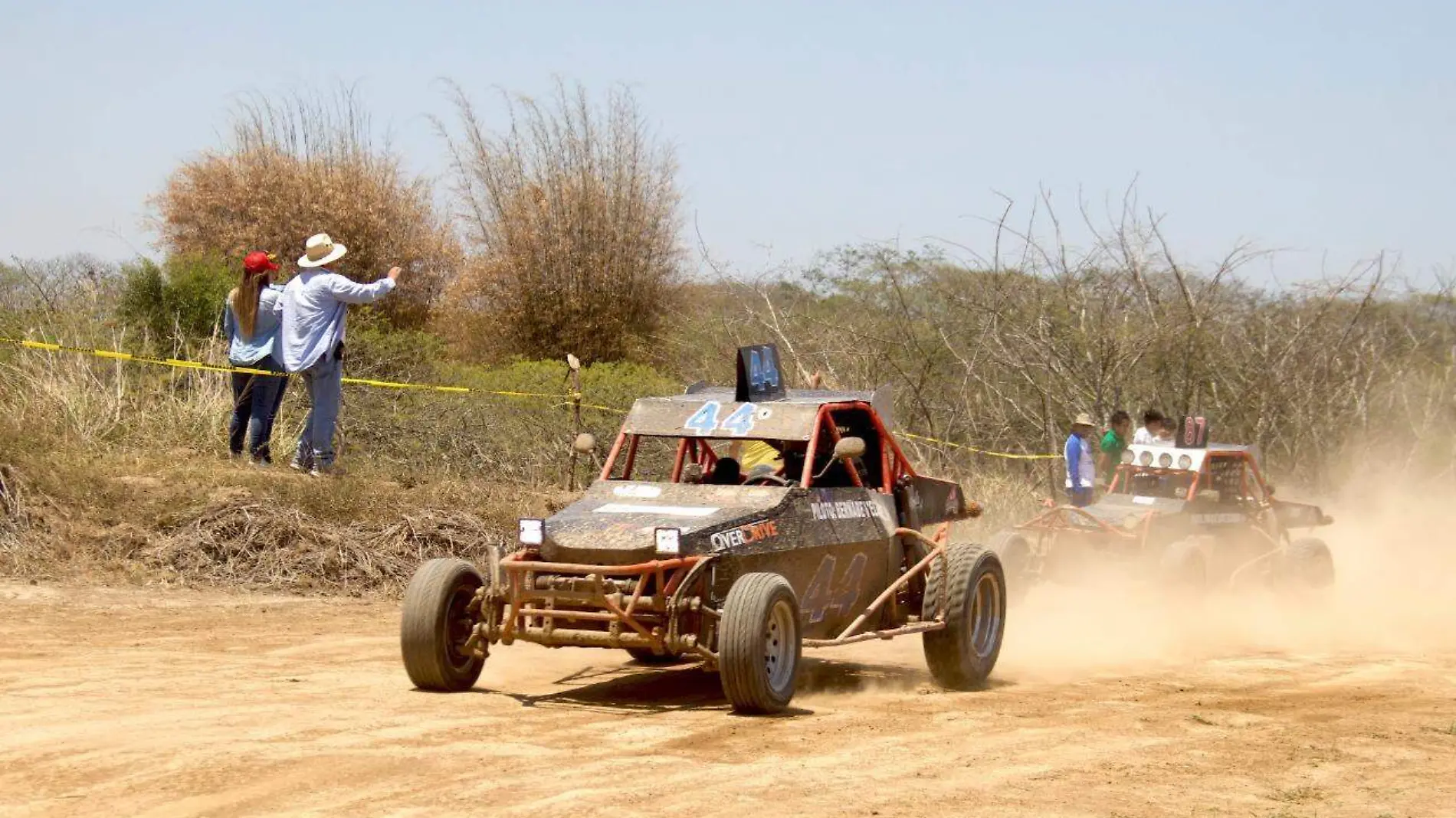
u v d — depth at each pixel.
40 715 10.61
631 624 11.58
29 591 16.75
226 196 38.44
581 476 25.30
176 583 17.94
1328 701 13.46
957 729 11.43
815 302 33.16
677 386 30.16
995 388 32.34
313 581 18.62
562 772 9.36
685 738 10.68
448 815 8.26
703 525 11.94
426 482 22.39
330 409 21.52
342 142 38.84
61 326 23.52
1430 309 38.09
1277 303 35.56
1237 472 23.23
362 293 21.16
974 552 14.05
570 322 36.34
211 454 22.03
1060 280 31.94
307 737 10.14
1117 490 23.08
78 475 19.06
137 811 8.19
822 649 16.53
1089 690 13.90
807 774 9.55
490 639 12.11
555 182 36.91
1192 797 9.36
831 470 14.32
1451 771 10.36
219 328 26.39
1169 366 33.03
